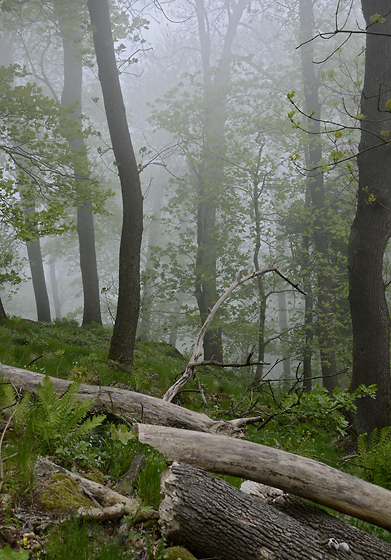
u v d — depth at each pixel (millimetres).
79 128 12164
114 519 3225
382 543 3410
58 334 12992
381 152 9719
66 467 3924
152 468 4152
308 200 20375
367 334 9625
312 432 8258
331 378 16969
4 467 3379
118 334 10766
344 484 3629
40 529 2873
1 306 13156
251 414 8406
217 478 3363
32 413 4410
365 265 9750
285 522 3252
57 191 12117
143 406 5414
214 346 18156
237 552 3000
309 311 17859
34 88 11500
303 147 18422
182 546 3057
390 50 9562
